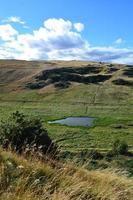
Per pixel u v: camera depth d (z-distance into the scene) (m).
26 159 9.34
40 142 14.89
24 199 6.89
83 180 9.30
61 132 113.19
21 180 7.62
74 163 10.39
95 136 109.06
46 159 9.84
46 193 7.39
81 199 7.91
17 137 13.81
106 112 186.88
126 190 9.48
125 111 193.12
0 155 8.80
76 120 155.50
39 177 8.27
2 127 14.25
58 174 8.58
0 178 7.50
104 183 9.44
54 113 177.62
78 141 98.94
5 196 6.81
